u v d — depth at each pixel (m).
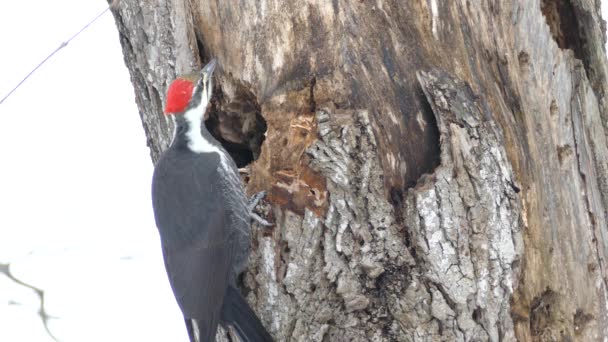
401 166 10.95
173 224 11.78
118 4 11.04
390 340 10.80
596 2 12.99
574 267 11.48
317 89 11.15
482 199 10.72
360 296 10.74
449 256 10.61
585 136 12.17
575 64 12.27
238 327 10.97
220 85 12.01
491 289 10.66
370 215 10.72
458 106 10.93
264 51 11.47
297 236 10.80
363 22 11.21
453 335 10.62
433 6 11.34
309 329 10.83
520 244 10.80
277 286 10.91
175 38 11.96
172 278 11.66
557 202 11.54
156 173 12.12
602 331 11.53
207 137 12.15
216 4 11.75
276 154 11.17
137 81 12.44
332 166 10.77
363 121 10.85
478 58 11.47
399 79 11.11
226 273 11.32
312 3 11.25
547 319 11.32
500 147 10.90
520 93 11.67
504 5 11.73
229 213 11.58
